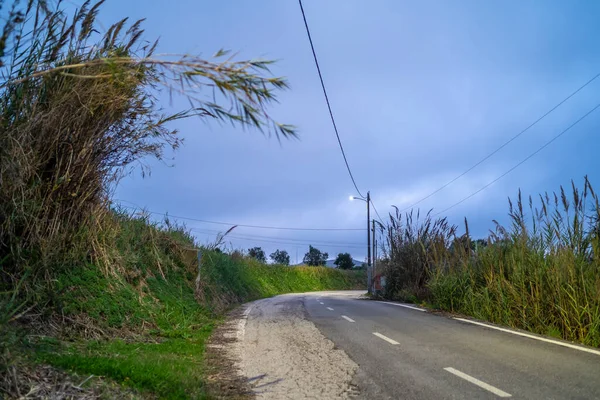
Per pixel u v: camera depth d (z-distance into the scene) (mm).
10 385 4250
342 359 8219
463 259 16797
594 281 10227
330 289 58094
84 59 6672
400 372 7113
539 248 12617
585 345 9250
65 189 7883
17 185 6410
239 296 24953
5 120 5992
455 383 6375
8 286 7000
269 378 6949
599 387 6066
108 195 9656
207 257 21297
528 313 12125
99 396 4660
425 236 25438
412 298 23031
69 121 7211
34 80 6398
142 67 4348
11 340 4934
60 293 7910
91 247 10359
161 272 14586
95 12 6938
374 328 12109
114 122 7871
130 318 9914
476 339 10055
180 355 8211
